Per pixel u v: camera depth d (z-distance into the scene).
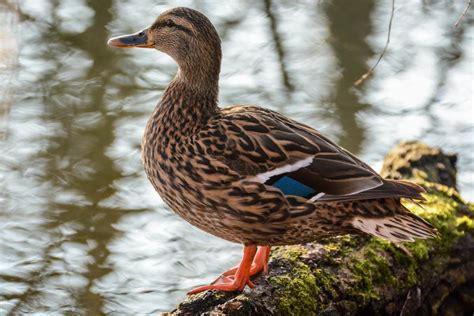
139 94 12.13
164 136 7.18
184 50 7.52
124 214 10.52
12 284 9.59
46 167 11.05
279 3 13.60
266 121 7.16
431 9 13.50
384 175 8.70
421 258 7.61
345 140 11.80
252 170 6.89
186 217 7.31
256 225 6.98
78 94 12.02
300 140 7.03
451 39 13.16
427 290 7.70
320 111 12.09
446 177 8.80
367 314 7.30
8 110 11.71
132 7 13.33
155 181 7.28
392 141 11.65
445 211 8.04
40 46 12.69
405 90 12.36
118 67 12.42
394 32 13.25
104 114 11.79
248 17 13.48
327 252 7.35
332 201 6.80
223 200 6.95
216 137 7.00
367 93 12.30
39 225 10.33
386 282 7.39
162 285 9.63
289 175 6.89
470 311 7.91
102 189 10.81
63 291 9.53
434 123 11.83
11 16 12.40
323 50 12.92
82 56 12.57
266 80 12.45
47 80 12.20
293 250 7.38
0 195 10.64
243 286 6.94
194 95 7.33
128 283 9.66
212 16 13.48
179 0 13.61
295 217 6.90
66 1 13.16
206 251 10.05
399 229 6.87
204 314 6.46
